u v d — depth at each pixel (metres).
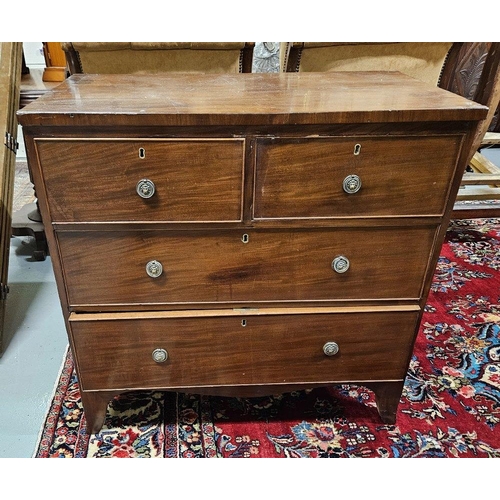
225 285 1.08
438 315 1.80
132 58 1.46
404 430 1.29
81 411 1.32
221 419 1.32
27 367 1.48
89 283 1.06
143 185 0.94
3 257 1.62
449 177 0.99
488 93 2.13
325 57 1.53
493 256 2.26
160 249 1.03
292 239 1.04
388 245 1.06
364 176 0.97
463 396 1.41
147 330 1.11
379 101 0.97
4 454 1.19
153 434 1.26
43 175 0.93
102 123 0.87
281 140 0.92
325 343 1.17
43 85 1.95
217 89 1.10
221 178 0.95
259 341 1.15
